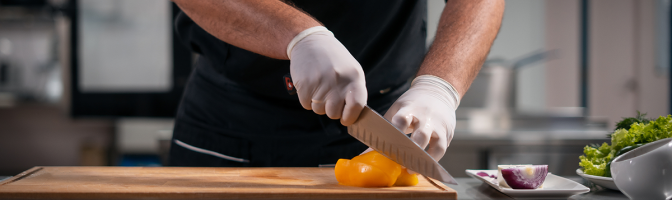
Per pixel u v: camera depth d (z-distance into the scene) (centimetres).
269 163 103
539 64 303
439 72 80
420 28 106
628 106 302
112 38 251
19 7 254
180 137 108
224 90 101
